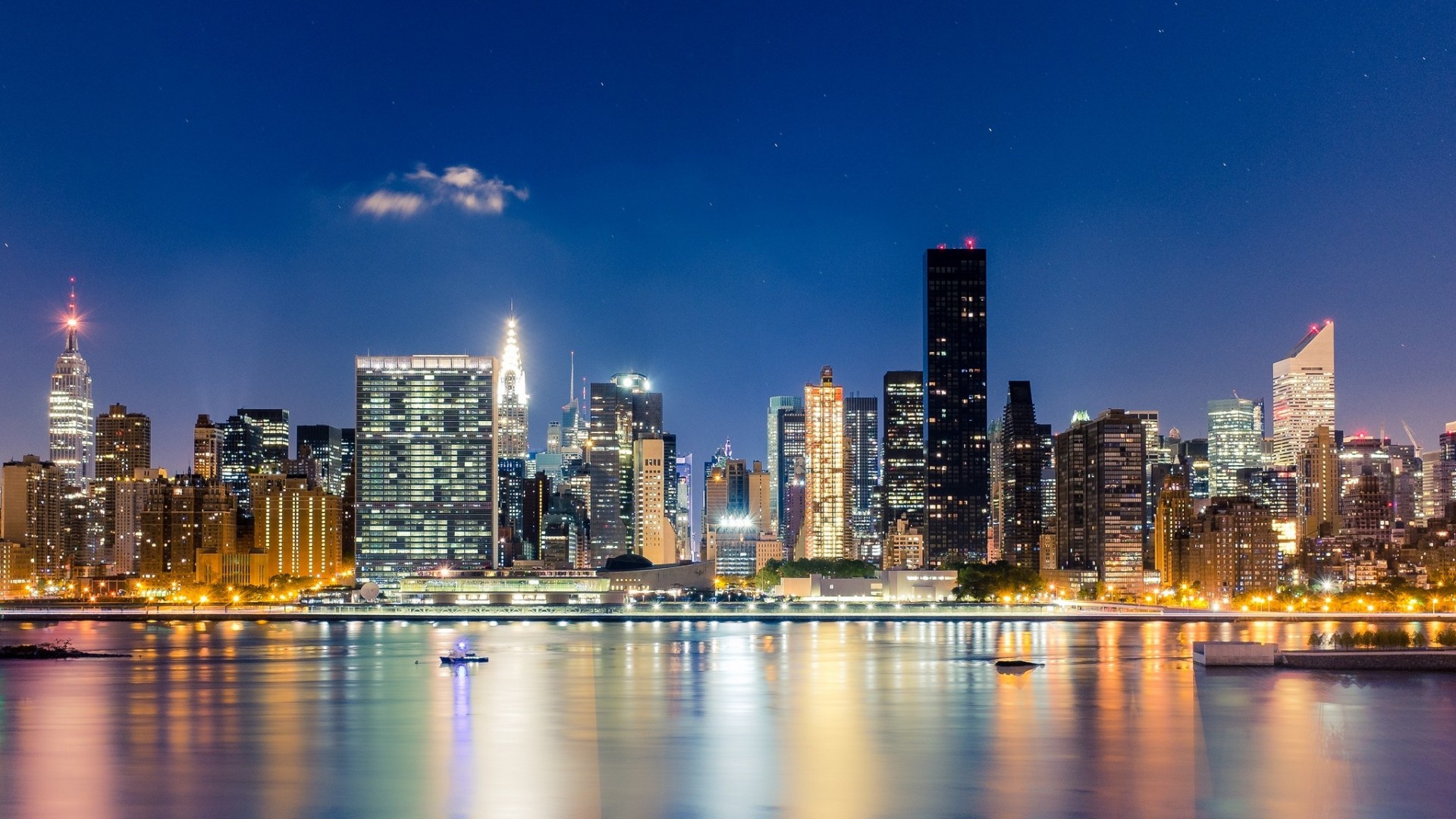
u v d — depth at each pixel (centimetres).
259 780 16338
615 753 18188
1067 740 19225
